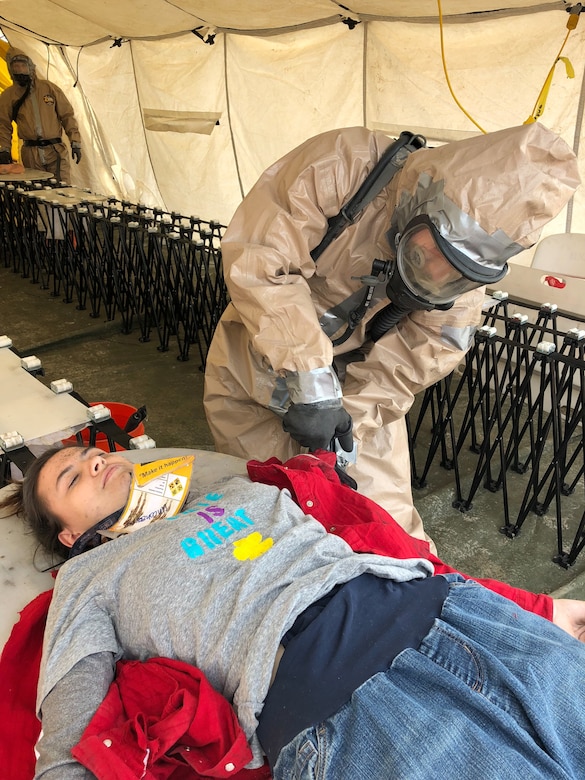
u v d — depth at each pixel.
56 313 4.39
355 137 1.52
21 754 1.09
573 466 2.72
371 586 1.15
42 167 5.87
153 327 4.20
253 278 1.49
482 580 1.35
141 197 6.10
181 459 1.40
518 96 3.09
